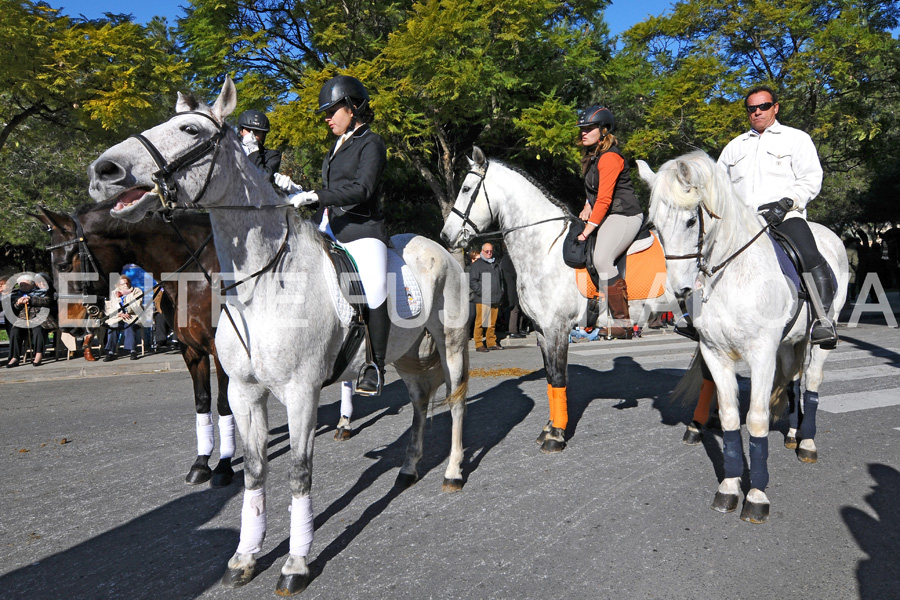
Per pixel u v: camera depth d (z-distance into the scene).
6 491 4.31
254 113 5.03
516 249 5.31
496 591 2.85
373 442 5.34
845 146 17.47
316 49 13.73
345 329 3.32
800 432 4.65
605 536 3.38
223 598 2.90
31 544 3.47
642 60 16.42
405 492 4.12
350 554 3.27
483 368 9.13
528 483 4.21
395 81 11.52
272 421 6.18
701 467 4.45
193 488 4.32
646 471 4.38
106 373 9.88
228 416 4.41
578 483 4.18
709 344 3.87
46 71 11.62
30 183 19.25
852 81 14.73
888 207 23.95
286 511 3.87
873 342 10.30
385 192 18.77
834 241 4.98
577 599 2.76
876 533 3.35
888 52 14.66
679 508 3.74
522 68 13.27
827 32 14.23
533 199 5.29
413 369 4.28
